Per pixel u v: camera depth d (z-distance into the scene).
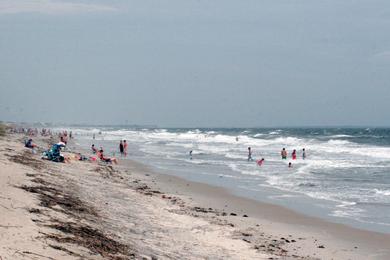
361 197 26.97
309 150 66.38
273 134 134.00
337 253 15.71
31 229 12.14
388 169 41.03
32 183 20.56
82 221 14.94
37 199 16.56
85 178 28.59
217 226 18.59
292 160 51.66
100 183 27.47
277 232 18.52
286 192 29.02
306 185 31.94
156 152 65.88
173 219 19.16
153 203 22.73
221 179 35.44
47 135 103.12
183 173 39.44
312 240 17.44
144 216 18.95
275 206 24.23
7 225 12.03
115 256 11.74
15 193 16.70
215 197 26.91
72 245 11.63
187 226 18.09
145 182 32.19
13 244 10.52
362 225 20.03
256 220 20.66
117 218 17.39
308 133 142.75
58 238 11.94
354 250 16.12
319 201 25.78
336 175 37.34
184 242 15.42
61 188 21.42
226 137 110.81
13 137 76.88
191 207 22.80
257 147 76.00
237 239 16.69
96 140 102.12
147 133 160.25
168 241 15.21
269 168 43.44
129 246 13.32
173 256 13.36
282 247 16.14
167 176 36.94
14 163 27.59
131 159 53.25
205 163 48.97
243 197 27.02
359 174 37.81
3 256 9.55
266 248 15.75
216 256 14.13
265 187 31.12
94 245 12.23
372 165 44.69
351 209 23.56
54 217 14.31
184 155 60.16
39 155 39.25
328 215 22.08
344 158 53.38
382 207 24.02
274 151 66.62
